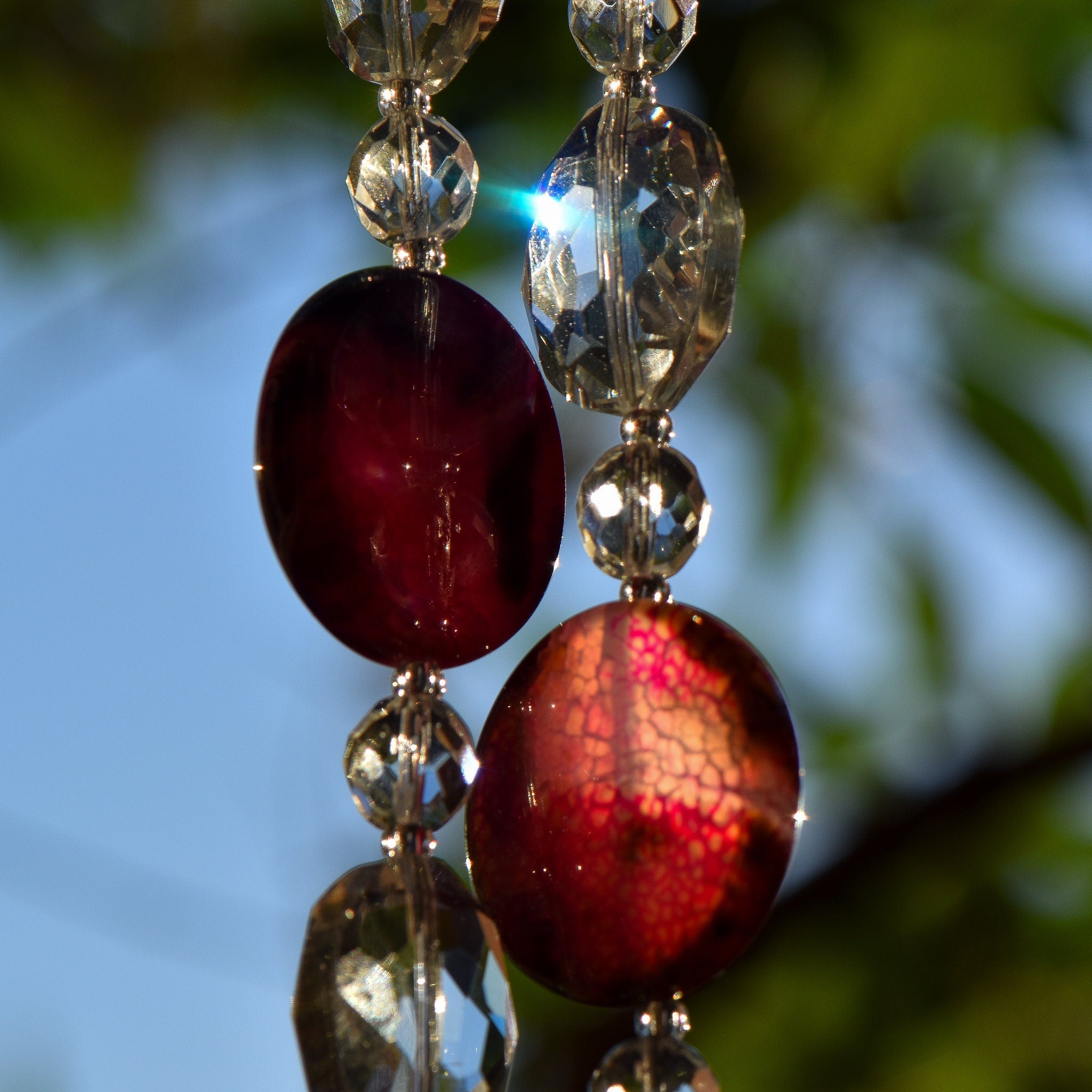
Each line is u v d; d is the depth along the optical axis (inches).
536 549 18.3
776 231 38.5
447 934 17.8
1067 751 35.5
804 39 35.6
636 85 18.7
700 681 18.2
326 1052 17.7
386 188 18.6
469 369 18.3
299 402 18.2
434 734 18.2
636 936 18.1
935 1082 36.6
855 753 38.9
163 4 39.2
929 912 37.5
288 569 18.3
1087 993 37.1
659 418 18.5
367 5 18.5
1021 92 38.1
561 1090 33.6
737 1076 36.6
